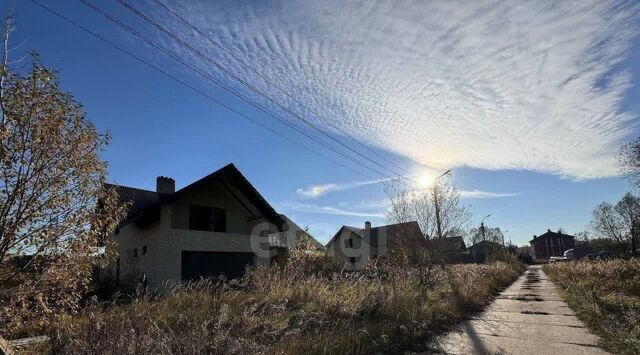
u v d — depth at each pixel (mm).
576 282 18281
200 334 6391
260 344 6523
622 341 7254
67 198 5484
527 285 22453
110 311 6219
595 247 59094
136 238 22234
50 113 5320
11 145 5102
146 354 5141
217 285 10281
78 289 5953
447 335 8523
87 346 4988
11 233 5039
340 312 9141
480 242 59812
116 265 22422
